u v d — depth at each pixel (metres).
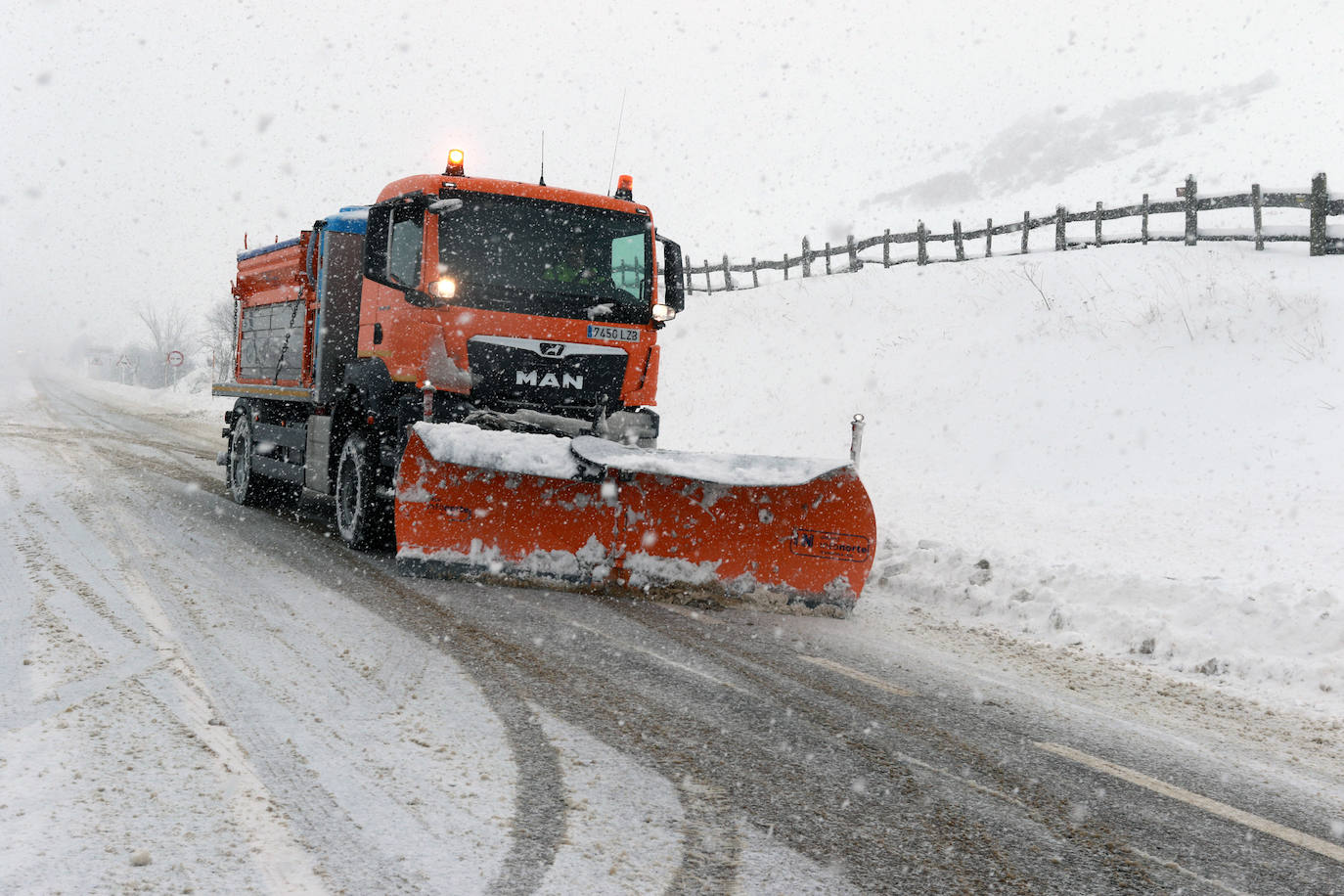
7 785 3.29
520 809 3.34
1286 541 9.09
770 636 6.24
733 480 6.37
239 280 12.17
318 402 9.32
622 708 4.52
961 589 7.80
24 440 17.94
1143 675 5.97
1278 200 18.61
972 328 19.84
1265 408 13.15
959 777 3.94
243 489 11.39
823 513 7.09
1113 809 3.71
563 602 6.83
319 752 3.76
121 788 3.32
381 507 8.39
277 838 3.02
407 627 5.84
